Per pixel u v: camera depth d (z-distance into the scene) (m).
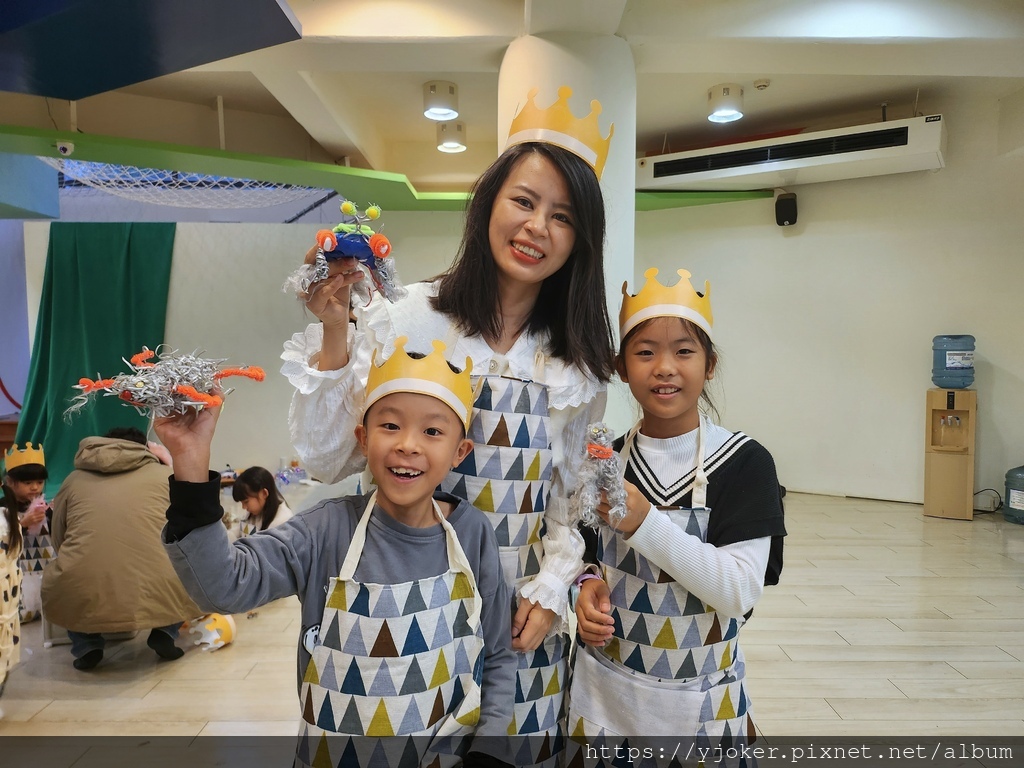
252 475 3.22
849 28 3.12
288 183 5.02
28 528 3.17
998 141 4.97
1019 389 5.08
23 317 6.39
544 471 1.22
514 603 1.17
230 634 2.89
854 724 2.27
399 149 5.88
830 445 5.77
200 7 2.49
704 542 1.18
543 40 2.95
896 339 5.46
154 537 2.66
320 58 3.36
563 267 1.23
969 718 2.31
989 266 5.10
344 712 0.96
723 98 4.53
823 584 3.63
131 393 0.82
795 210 5.63
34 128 3.82
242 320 6.27
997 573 3.80
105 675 2.62
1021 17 3.15
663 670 1.20
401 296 1.07
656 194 5.73
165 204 5.50
